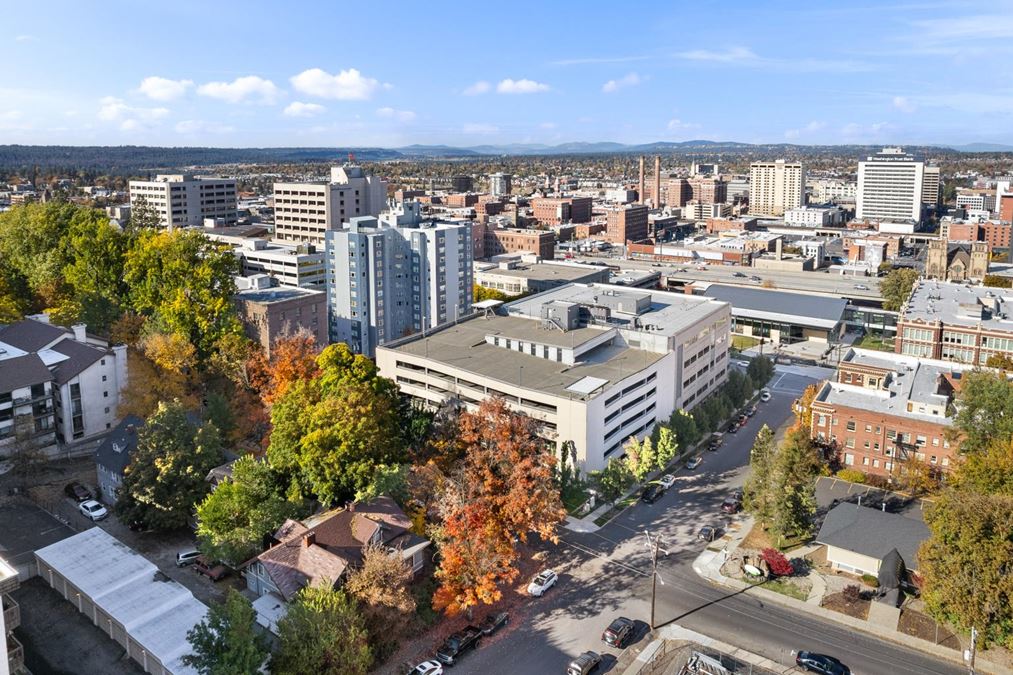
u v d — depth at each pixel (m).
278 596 78.00
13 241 160.25
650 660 72.44
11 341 127.38
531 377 117.31
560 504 91.38
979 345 157.50
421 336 139.75
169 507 92.31
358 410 95.31
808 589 84.25
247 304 153.75
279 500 88.31
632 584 85.75
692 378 141.50
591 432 107.88
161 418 96.81
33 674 69.81
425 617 78.00
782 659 72.62
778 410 148.38
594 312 139.50
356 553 79.44
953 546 74.12
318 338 163.00
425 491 89.75
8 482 107.31
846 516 91.31
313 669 64.88
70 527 95.50
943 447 104.56
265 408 122.94
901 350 166.62
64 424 117.94
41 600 81.50
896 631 76.44
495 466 89.12
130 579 80.19
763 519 94.44
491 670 71.25
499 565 81.94
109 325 141.00
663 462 109.62
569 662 72.19
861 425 110.69
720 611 80.44
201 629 64.31
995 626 71.69
